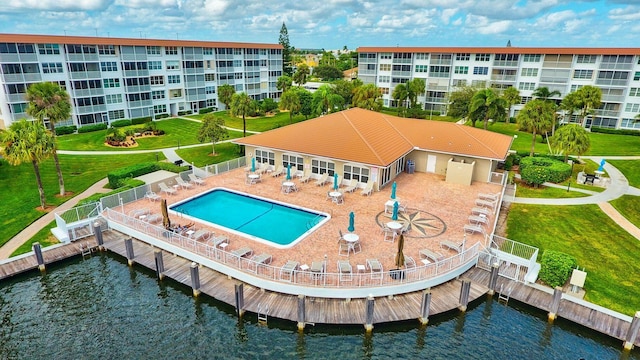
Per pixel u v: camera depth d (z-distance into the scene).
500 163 41.38
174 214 27.36
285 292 19.59
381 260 21.55
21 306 20.31
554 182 37.38
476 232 25.12
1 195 32.81
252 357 17.27
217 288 20.55
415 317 18.59
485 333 18.61
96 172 39.44
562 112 65.19
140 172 36.03
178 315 19.72
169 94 71.31
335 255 21.97
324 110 68.81
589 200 32.97
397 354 17.48
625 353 17.42
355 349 17.72
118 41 62.16
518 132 61.81
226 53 79.25
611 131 61.88
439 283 20.58
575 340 18.23
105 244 24.92
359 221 26.41
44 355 17.23
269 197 30.66
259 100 88.12
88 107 59.12
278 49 90.25
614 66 62.12
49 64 54.31
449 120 70.19
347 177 33.19
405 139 38.16
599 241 25.88
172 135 56.97
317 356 17.36
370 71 84.06
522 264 21.72
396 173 36.22
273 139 37.16
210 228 25.31
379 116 44.25
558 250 24.61
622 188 36.16
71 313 19.86
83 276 22.77
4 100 51.66
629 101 62.22
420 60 77.88
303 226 26.27
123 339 18.17
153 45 66.06
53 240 25.41
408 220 26.67
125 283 22.16
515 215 29.81
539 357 17.31
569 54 64.94
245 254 21.88
